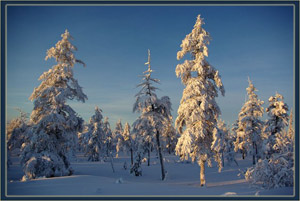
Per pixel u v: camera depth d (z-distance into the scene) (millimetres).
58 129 19328
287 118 22109
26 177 16391
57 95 18453
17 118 27125
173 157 55750
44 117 18328
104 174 27156
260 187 12320
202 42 17141
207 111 17188
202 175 17047
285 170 11930
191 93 16938
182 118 18406
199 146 17047
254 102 33250
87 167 33562
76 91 20047
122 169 32625
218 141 16078
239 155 57031
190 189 10719
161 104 23188
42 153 17891
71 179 13594
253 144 33344
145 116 22609
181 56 18109
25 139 19438
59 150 19562
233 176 22547
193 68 17266
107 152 42125
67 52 19844
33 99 19594
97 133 46062
